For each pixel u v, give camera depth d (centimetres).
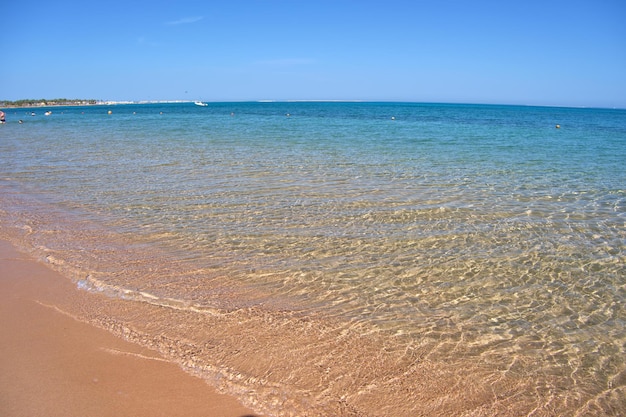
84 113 8162
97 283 621
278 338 493
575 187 1259
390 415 383
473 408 395
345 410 387
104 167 1531
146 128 3566
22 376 417
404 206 1027
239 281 637
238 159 1723
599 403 405
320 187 1217
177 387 409
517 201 1088
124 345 474
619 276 672
